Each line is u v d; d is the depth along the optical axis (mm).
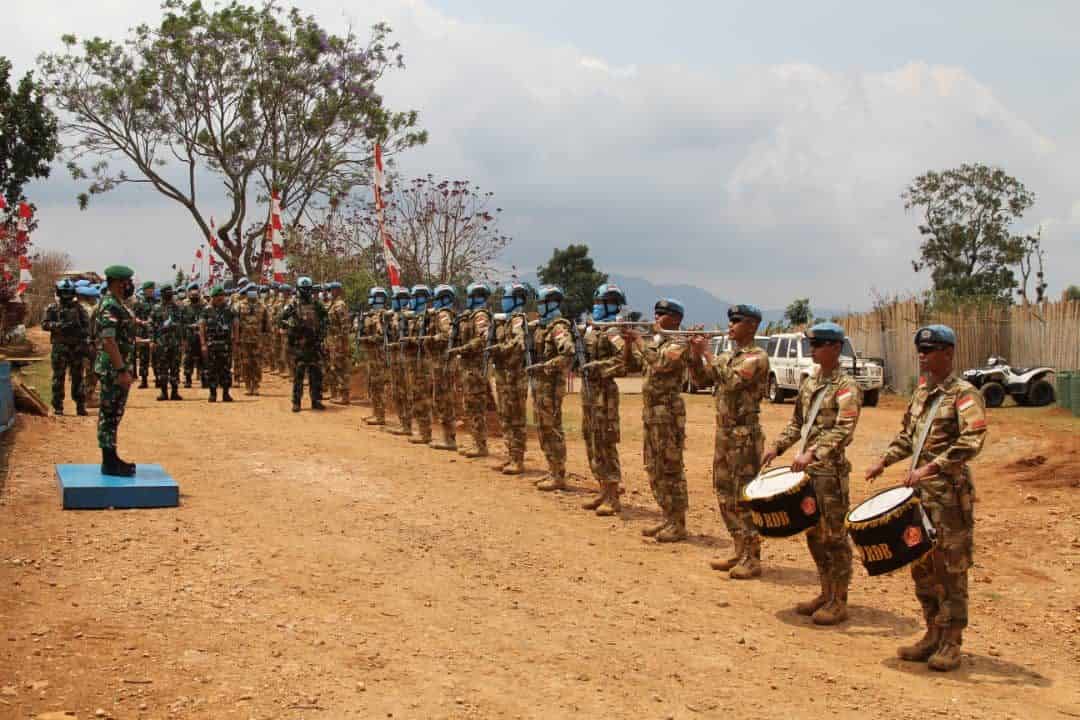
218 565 8266
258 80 39625
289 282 29781
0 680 5656
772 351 30656
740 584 8844
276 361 26766
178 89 39469
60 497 10367
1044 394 27906
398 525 10180
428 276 27312
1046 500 12391
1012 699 6344
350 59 40312
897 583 9164
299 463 13219
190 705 5527
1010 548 10477
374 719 5504
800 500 7414
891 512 6543
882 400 31016
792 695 6234
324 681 6004
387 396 20031
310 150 41156
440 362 15359
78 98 38781
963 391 6730
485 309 14664
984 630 7898
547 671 6434
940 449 6777
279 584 7898
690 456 17469
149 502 10180
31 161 38719
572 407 23453
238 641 6586
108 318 10500
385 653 6574
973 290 50062
